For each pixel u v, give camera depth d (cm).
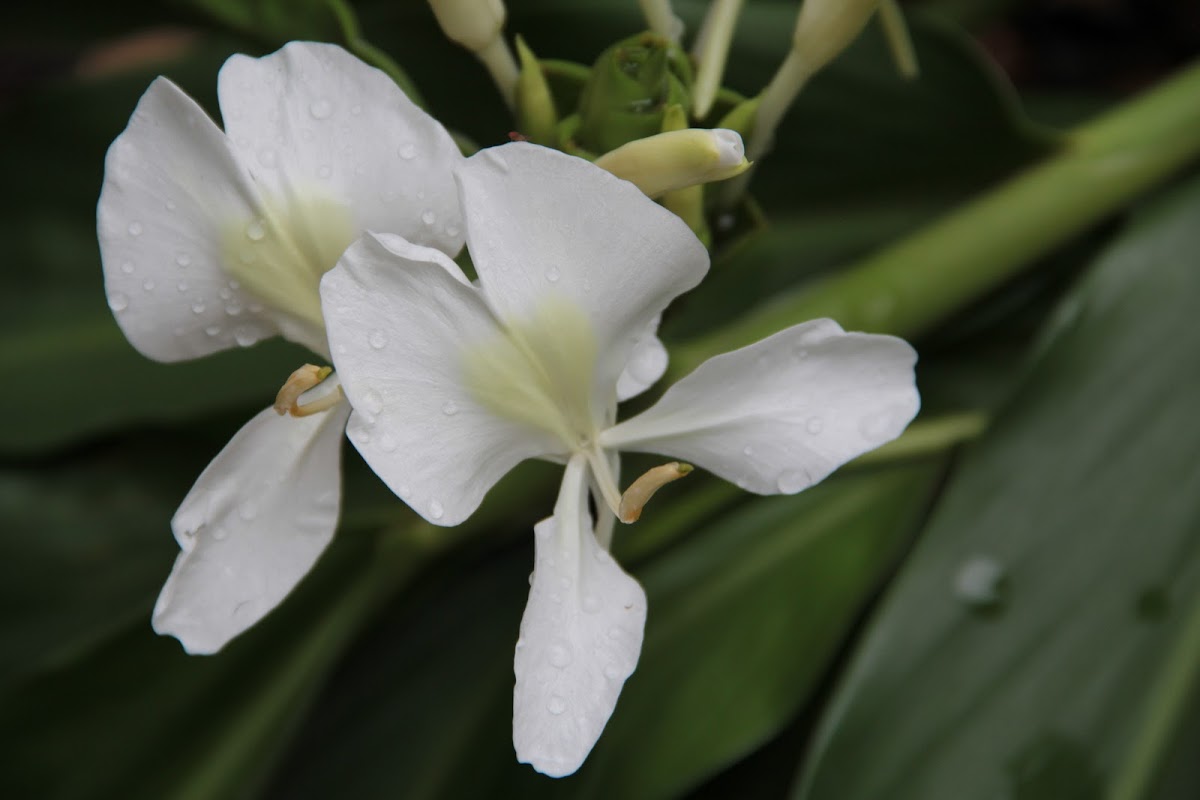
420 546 68
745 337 68
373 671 72
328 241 57
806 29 60
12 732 66
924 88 72
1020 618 64
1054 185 70
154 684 67
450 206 57
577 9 71
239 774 67
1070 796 62
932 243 70
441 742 70
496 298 56
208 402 72
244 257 57
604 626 57
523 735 56
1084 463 65
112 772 67
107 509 73
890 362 57
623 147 57
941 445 69
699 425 58
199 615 58
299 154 57
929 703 63
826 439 57
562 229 56
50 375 73
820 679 71
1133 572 64
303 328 58
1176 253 67
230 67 57
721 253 62
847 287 70
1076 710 63
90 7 78
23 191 74
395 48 72
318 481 58
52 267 74
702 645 68
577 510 58
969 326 75
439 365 56
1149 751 62
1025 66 111
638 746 67
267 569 58
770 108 61
